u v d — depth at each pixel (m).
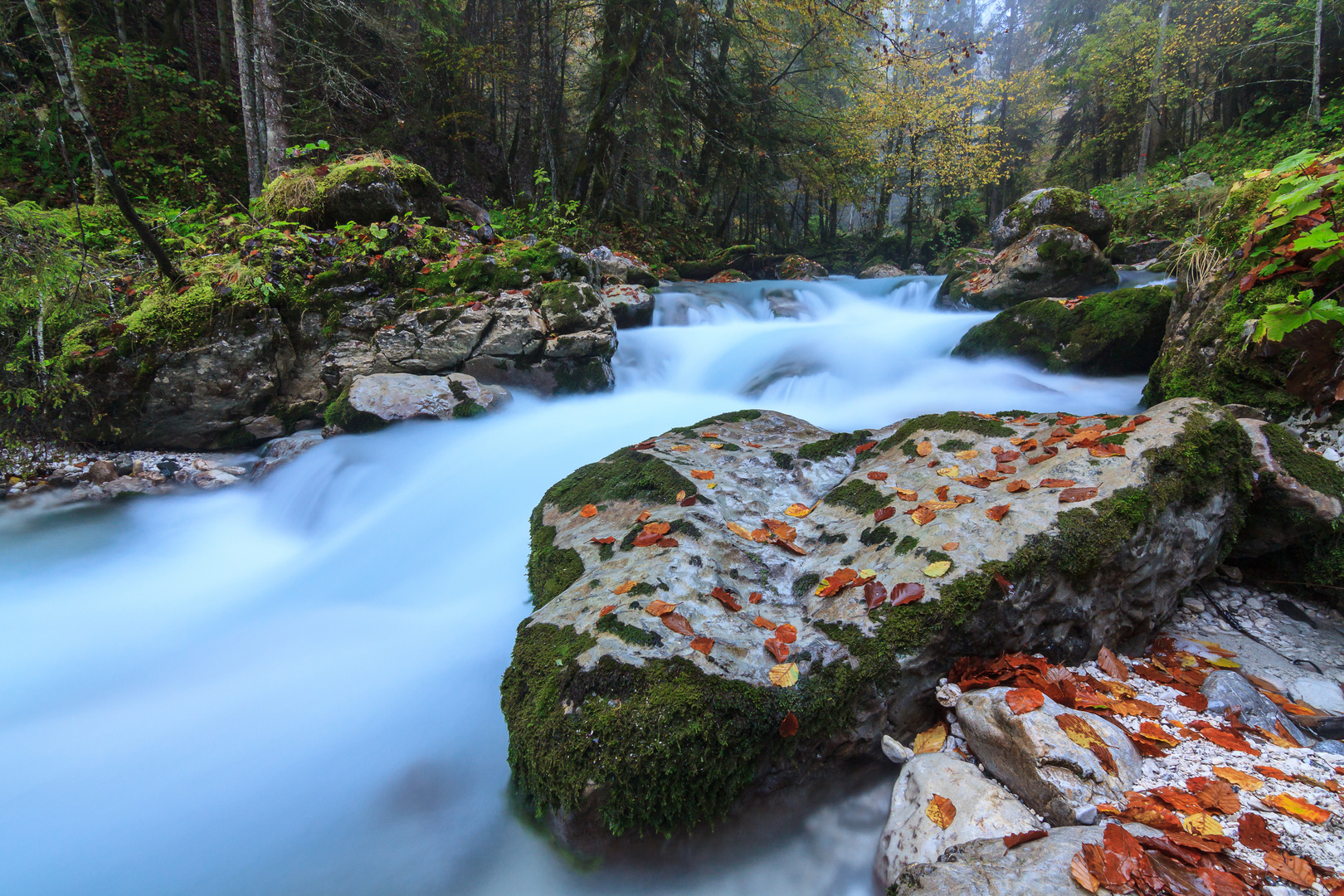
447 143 14.62
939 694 2.11
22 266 5.23
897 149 21.69
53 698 2.80
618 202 16.06
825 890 1.88
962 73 18.14
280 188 6.89
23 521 4.70
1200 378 3.61
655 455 3.37
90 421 5.61
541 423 5.81
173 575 4.05
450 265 6.77
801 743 1.95
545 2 13.95
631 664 1.91
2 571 4.04
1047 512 2.34
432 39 12.90
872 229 25.22
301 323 6.17
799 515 2.89
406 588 3.59
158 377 5.62
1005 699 1.90
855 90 19.23
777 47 17.66
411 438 5.39
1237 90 17.84
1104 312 5.76
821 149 18.69
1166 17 16.94
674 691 1.83
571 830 1.82
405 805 2.21
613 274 10.89
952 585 2.13
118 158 8.95
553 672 1.99
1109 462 2.52
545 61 14.23
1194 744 1.88
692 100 16.11
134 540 4.54
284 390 6.13
